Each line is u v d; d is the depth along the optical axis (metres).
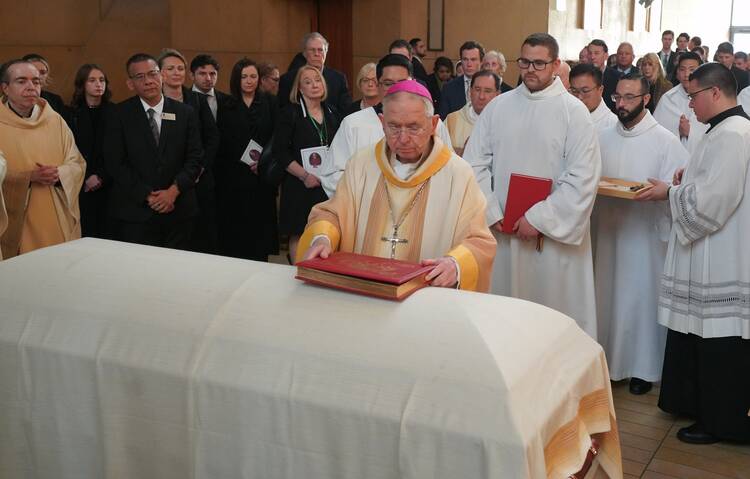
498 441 1.64
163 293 2.16
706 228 3.42
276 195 6.28
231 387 1.92
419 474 1.71
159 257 2.38
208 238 5.75
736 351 3.49
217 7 10.39
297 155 4.91
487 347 1.81
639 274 4.23
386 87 3.98
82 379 2.11
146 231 4.80
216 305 2.08
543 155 3.93
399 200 2.63
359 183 2.69
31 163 4.23
